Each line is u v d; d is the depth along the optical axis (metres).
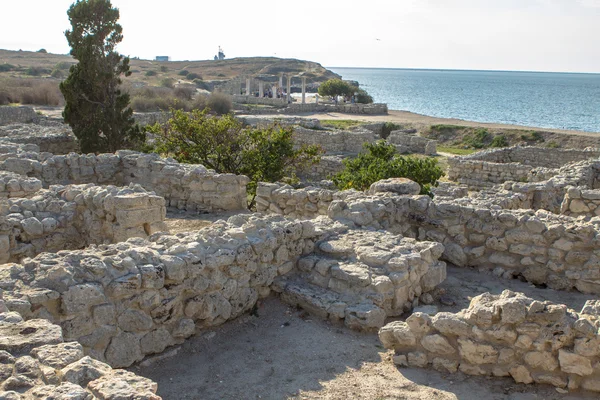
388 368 6.31
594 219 9.21
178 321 6.66
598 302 6.14
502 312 5.79
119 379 4.07
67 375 4.05
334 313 7.34
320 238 8.68
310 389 5.83
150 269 6.25
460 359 6.12
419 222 10.25
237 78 84.94
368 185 18.05
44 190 10.89
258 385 5.91
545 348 5.75
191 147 19.33
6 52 141.12
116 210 9.47
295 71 146.00
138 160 14.68
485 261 9.61
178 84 77.00
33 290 5.61
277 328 7.26
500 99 145.50
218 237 7.33
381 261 7.79
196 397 5.68
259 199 12.56
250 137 19.64
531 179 22.00
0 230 9.21
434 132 48.09
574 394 5.66
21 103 49.66
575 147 41.44
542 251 9.04
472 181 28.20
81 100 24.52
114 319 6.02
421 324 6.20
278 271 8.01
